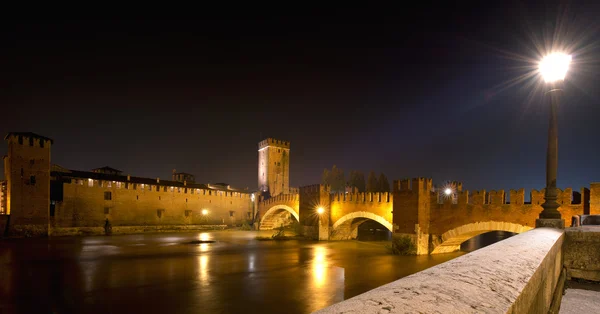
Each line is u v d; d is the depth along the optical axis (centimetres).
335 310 237
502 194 3866
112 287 3186
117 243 6347
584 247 1022
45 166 7138
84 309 2569
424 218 4688
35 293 2959
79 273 3741
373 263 4303
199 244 6344
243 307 2631
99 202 7994
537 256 531
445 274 355
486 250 524
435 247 4631
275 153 13375
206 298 2858
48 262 4322
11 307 2600
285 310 2561
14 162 6775
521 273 402
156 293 2997
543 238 761
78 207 7650
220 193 10450
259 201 11062
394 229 4950
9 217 6669
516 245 593
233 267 4166
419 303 251
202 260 4625
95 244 6109
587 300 846
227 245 6222
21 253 4956
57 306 2633
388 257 4656
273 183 13200
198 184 10744
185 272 3862
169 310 2555
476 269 383
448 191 5012
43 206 7062
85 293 2981
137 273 3788
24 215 6831
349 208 6406
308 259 4691
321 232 6881
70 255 4881
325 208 6950
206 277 3625
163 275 3703
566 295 891
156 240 6962
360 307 240
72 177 7619
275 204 9256
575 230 1047
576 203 3341
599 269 987
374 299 261
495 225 3906
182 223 9425
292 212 8300
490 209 3972
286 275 3722
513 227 3734
